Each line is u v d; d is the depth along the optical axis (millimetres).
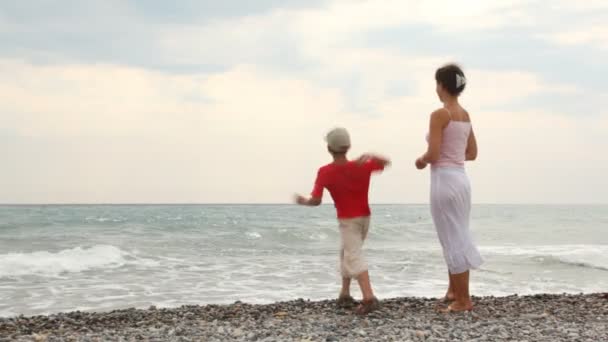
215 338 4508
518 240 26469
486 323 4910
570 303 6340
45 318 5797
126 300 8219
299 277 10766
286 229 26031
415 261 14375
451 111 5180
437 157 5137
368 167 5324
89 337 4625
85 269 11875
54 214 51750
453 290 5879
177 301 8133
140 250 15922
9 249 15867
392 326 4789
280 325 4992
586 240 26516
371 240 24703
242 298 8383
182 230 25688
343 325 4902
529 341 4234
